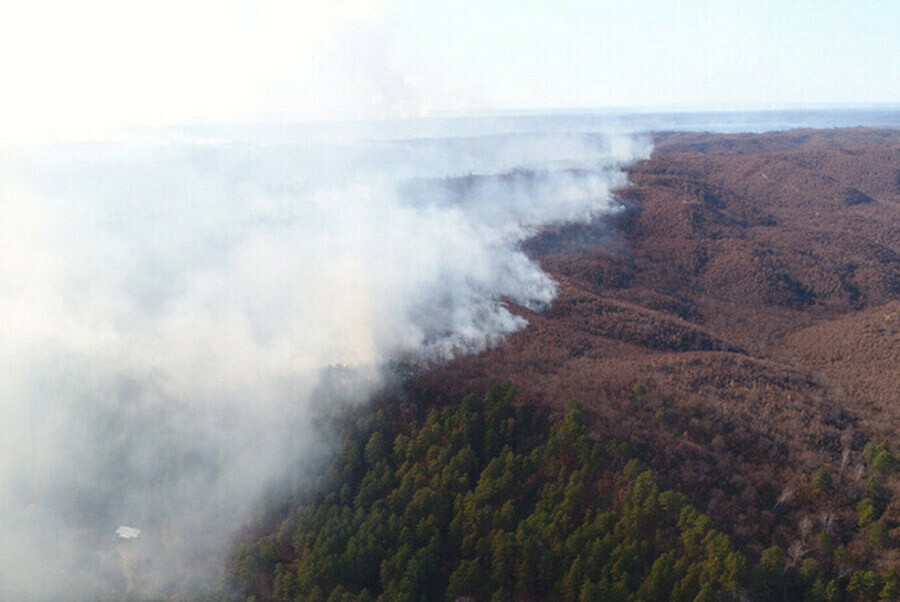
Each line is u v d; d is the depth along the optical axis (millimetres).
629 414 142625
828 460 134750
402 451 139500
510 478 125562
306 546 124375
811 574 106062
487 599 111375
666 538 112250
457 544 120125
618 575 106062
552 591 110062
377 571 117688
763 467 130500
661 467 126562
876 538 109812
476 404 145250
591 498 121188
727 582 102750
